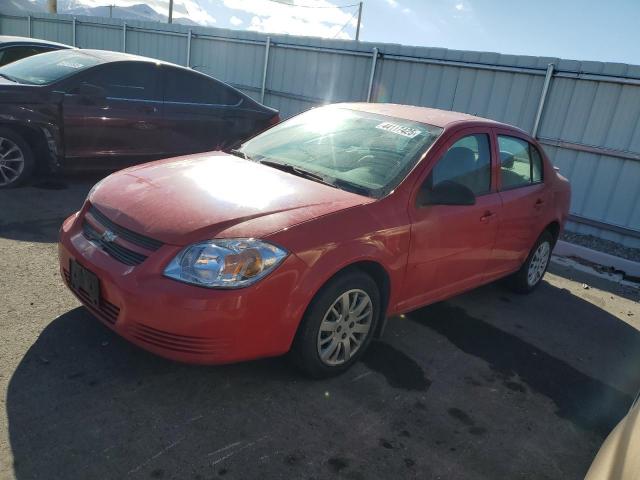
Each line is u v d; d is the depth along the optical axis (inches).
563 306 199.5
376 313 130.8
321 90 437.7
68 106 241.1
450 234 143.8
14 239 184.7
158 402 110.0
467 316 174.9
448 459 105.7
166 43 567.5
